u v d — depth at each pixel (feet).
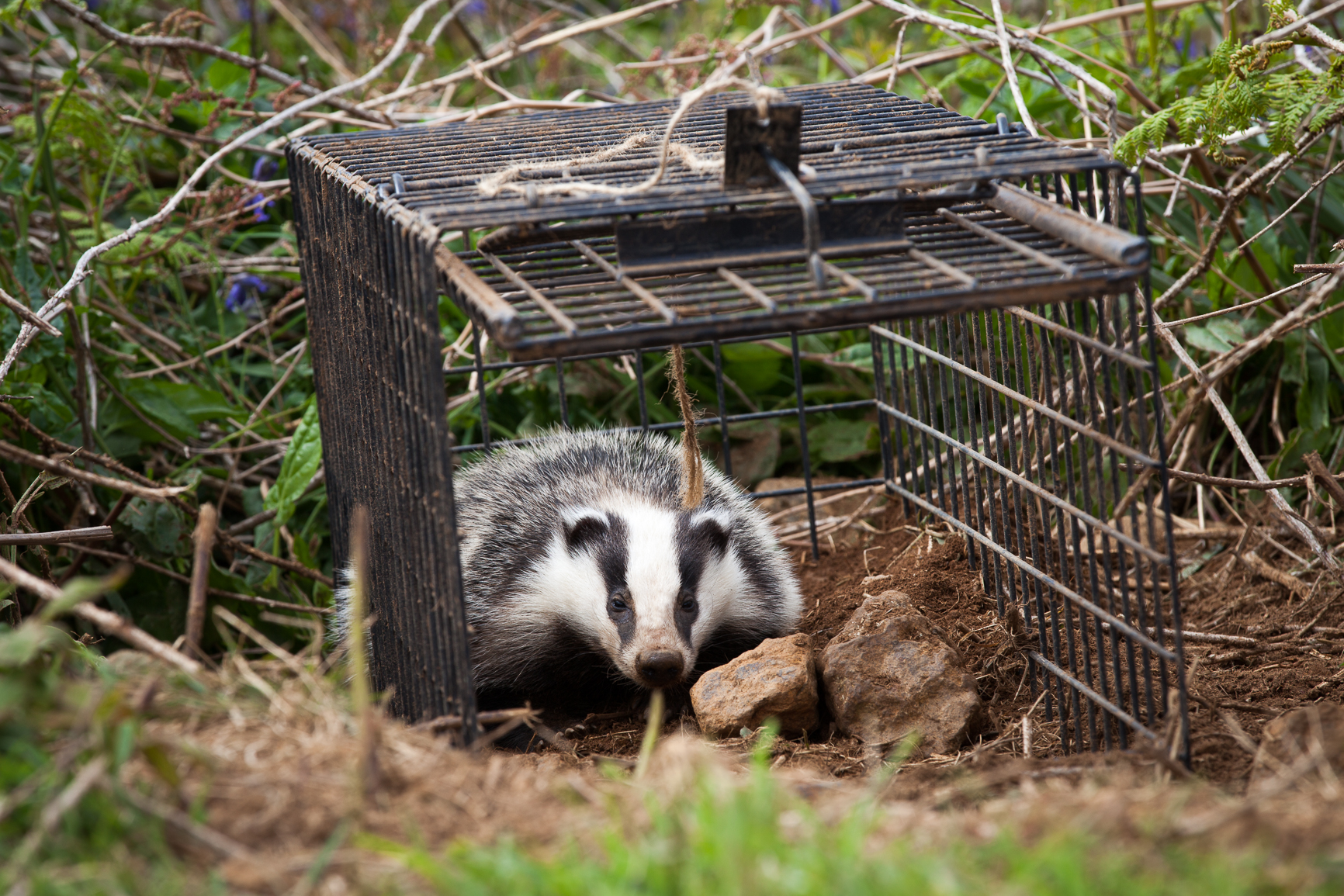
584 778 20.36
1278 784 17.60
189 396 38.27
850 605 33.68
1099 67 39.70
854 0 64.90
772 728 20.63
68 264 36.88
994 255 22.04
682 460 36.09
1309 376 35.86
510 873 14.97
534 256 25.13
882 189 22.02
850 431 42.68
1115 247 20.25
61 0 35.76
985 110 39.55
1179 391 36.04
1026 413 27.20
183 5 57.57
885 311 19.27
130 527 33.73
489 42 66.69
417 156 27.20
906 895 13.88
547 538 32.60
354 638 17.83
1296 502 35.32
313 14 63.36
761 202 20.33
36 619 17.19
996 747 26.08
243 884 15.42
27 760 16.92
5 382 34.01
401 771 17.99
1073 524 25.09
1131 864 15.01
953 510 32.63
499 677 32.27
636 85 45.01
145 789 16.84
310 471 35.09
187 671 19.19
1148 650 22.88
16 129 42.60
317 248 29.19
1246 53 28.40
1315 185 31.45
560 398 38.29
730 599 32.14
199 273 44.57
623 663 29.86
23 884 15.05
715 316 19.26
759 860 14.73
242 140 34.96
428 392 20.75
